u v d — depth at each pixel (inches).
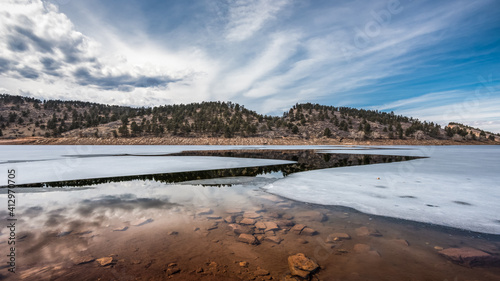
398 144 4424.2
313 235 178.9
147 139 3961.6
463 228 197.6
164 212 236.8
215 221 210.1
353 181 418.3
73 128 5162.4
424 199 293.9
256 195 315.3
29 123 5654.5
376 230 191.2
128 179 441.7
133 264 134.1
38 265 132.5
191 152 1492.4
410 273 125.8
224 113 5487.2
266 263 136.9
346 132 5002.5
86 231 185.5
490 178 442.9
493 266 133.6
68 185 381.4
